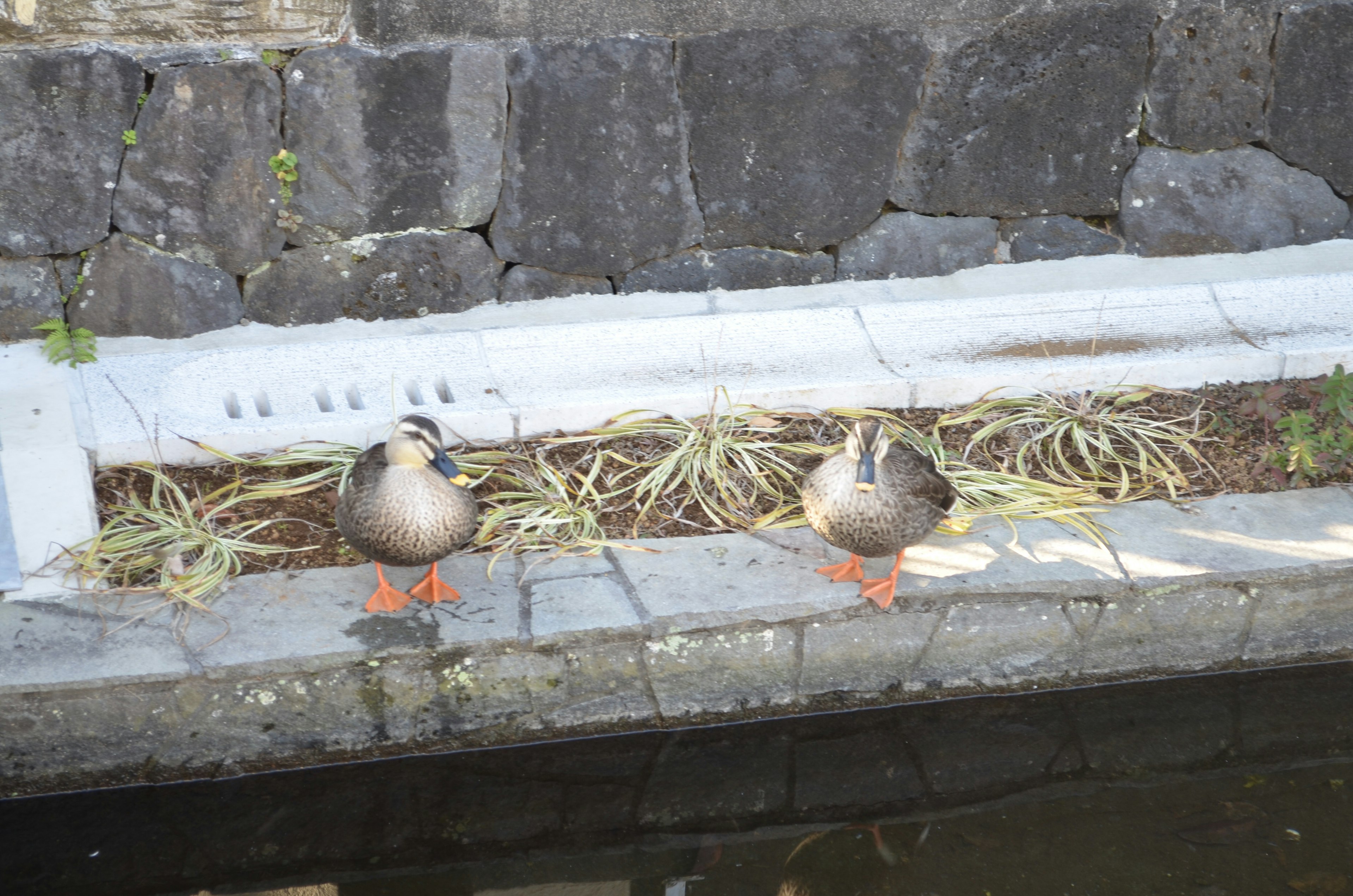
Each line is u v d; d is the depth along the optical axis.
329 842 3.52
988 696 4.05
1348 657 4.18
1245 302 5.25
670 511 4.25
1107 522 4.16
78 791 3.55
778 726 3.96
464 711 3.66
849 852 3.49
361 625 3.59
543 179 5.07
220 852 3.45
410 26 4.69
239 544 3.90
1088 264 5.64
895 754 3.93
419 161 4.91
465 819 3.63
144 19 4.43
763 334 5.02
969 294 5.44
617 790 3.79
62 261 4.76
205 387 4.58
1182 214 5.62
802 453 4.51
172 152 4.66
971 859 3.44
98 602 3.63
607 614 3.67
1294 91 5.42
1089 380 4.86
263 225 4.88
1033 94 5.28
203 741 3.53
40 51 4.39
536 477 4.33
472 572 3.88
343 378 4.69
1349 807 3.63
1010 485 4.32
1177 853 3.44
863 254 5.52
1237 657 4.10
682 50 4.94
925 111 5.25
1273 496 4.32
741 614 3.70
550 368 4.82
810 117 5.16
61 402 4.34
